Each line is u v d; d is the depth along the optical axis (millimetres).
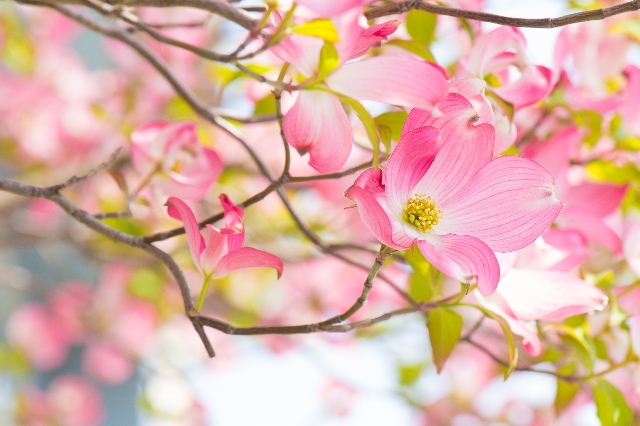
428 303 1001
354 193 920
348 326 975
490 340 1685
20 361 2578
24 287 2082
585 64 1144
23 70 1985
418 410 2057
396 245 923
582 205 1120
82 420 2684
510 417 2197
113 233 1003
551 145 1107
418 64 925
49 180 1915
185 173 1076
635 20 1152
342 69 933
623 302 1085
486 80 1039
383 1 1076
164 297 2186
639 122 1151
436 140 943
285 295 1954
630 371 1076
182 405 2363
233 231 970
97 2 1015
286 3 924
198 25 1116
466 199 958
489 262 939
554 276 1006
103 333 2383
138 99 1951
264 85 1187
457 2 1088
